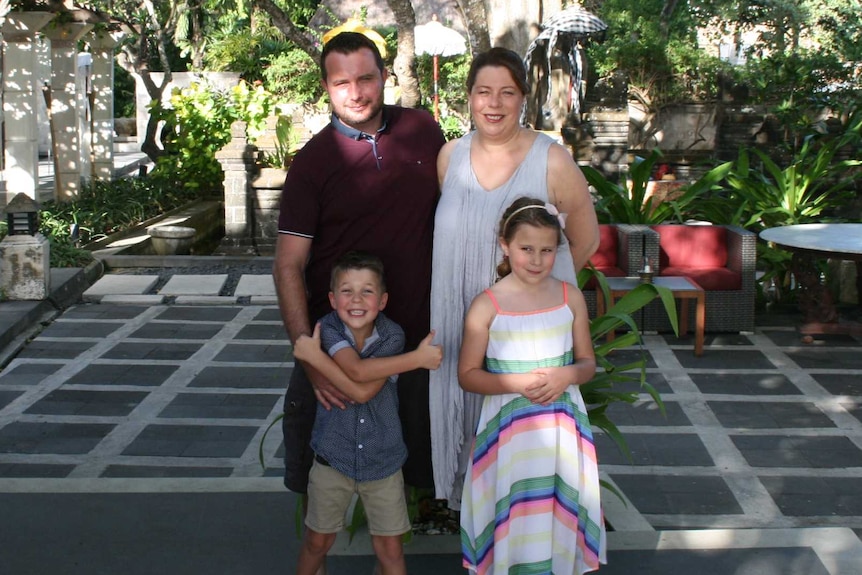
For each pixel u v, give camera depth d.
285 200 3.32
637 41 23.16
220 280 10.33
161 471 5.39
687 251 8.73
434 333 3.16
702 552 3.81
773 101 21.56
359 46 3.21
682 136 22.23
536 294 3.16
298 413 3.40
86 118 17.83
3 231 10.95
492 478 3.18
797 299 9.16
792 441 5.87
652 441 5.87
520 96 3.20
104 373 7.29
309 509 3.28
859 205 10.80
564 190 3.31
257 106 15.35
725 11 26.27
